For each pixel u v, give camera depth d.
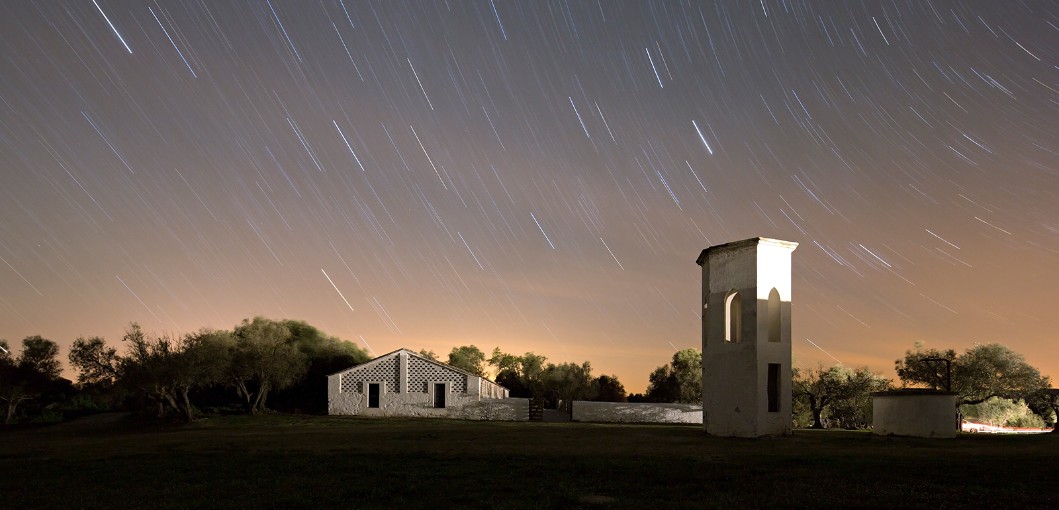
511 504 14.36
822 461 20.98
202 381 48.25
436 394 51.94
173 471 19.52
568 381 74.31
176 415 47.84
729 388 32.66
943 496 14.96
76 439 37.94
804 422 55.03
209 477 18.31
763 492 15.62
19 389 55.81
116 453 25.64
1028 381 49.50
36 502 15.38
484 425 41.22
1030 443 28.83
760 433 31.31
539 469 19.14
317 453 23.88
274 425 42.91
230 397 58.59
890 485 16.39
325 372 61.50
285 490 16.14
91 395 60.62
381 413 51.31
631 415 51.31
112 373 49.69
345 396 51.88
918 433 32.03
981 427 54.09
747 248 32.88
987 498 14.77
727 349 33.03
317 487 16.47
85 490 16.72
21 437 42.75
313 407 57.75
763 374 31.91
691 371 69.31
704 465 19.98
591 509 13.98
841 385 51.16
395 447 26.20
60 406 60.78
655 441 29.14
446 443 28.09
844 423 54.12
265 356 51.66
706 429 34.09
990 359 50.06
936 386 49.28
